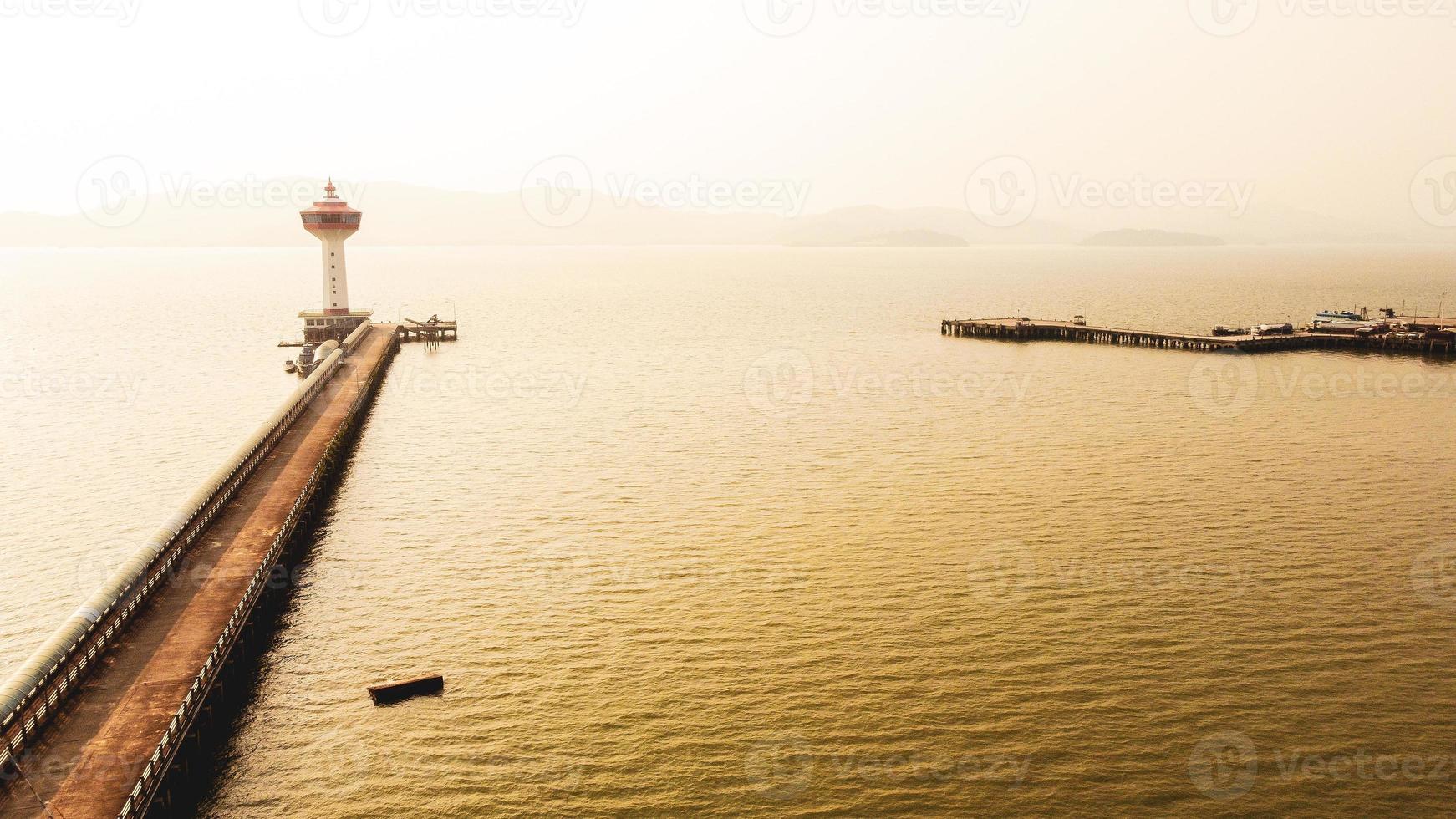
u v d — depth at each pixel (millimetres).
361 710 35531
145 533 54969
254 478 58562
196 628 37562
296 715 35406
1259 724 34125
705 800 30359
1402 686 36375
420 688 36688
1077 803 30141
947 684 36781
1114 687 36531
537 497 60250
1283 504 57031
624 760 32438
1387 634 40281
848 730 34000
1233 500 57875
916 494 59781
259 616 42094
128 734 30297
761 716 34875
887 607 43344
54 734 30312
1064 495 59344
